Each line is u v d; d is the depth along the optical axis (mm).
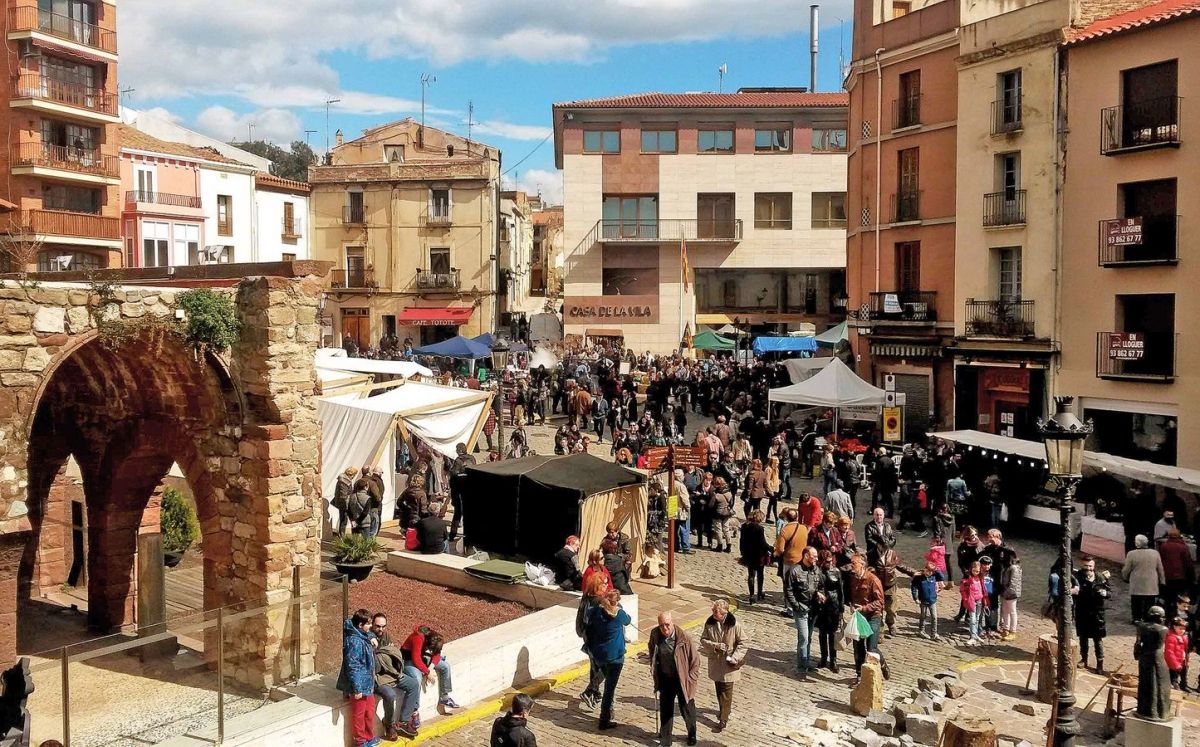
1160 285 26141
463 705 12664
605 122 53531
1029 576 19578
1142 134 26375
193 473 12727
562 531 17672
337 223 58094
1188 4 26875
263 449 11938
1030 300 29516
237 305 12102
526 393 37281
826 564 14312
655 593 17891
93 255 42719
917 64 33906
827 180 53625
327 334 54250
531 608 15703
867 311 34906
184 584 16062
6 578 10500
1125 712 12336
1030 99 29266
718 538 21328
